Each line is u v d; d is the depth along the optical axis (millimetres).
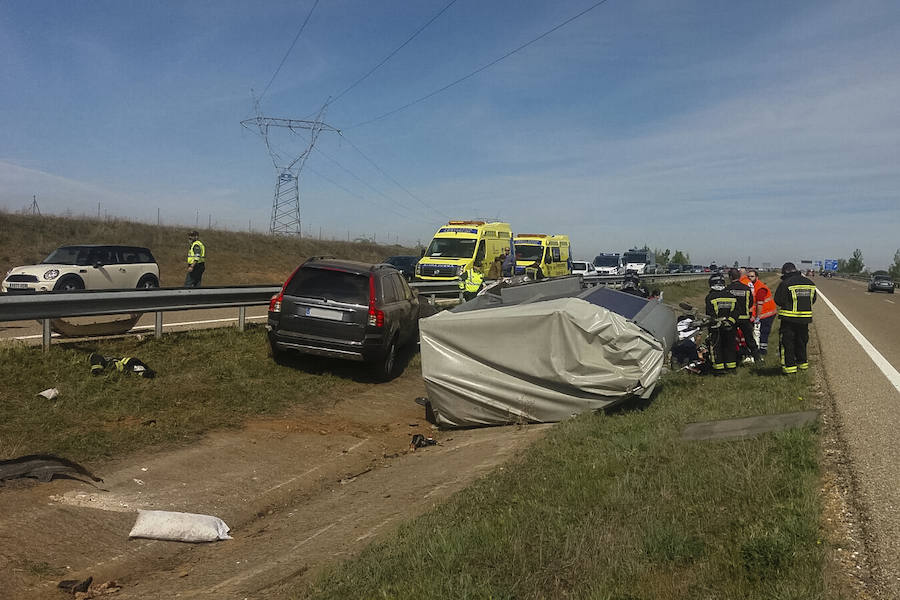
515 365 8641
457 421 8992
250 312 16516
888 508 4441
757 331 13156
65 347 8984
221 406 8461
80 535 4969
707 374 11031
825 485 4934
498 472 6117
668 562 3936
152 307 9992
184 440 7250
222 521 5555
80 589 4270
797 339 10227
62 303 8539
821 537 4020
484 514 4969
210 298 11055
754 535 3994
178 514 5301
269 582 4371
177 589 4379
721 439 6289
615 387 8266
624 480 5301
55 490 5543
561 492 5254
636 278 14133
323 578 4133
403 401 10453
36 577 4332
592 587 3688
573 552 4094
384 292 10930
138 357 9367
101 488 5797
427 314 14594
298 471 7074
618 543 4156
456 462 7082
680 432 6844
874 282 52156
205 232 39000
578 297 9273
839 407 7457
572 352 8375
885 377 9656
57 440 6480
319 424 8727
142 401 7973
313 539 5188
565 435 7137
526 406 8609
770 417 7039
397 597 3754
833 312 24719
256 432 7957
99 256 17688
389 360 11273
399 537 4688
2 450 6035
